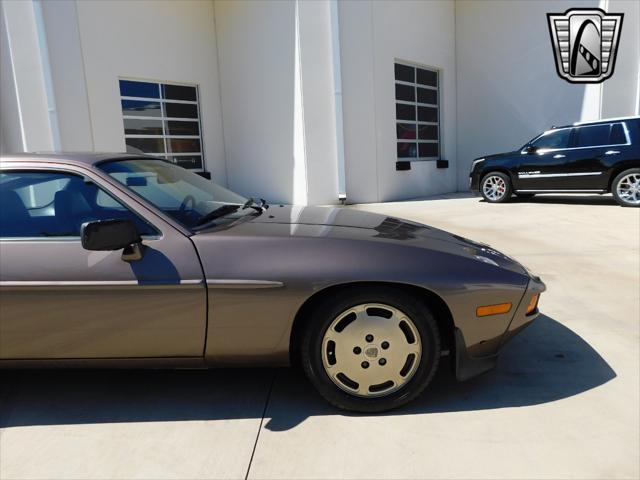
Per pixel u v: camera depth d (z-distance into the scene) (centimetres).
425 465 216
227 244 254
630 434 232
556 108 1276
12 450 240
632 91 1200
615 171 888
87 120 1067
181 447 236
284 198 1216
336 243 255
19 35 1073
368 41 1128
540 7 1260
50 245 254
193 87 1252
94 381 306
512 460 217
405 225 311
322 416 258
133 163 301
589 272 496
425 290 251
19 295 250
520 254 576
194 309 249
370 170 1170
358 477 211
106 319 252
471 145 1420
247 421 256
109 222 234
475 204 1044
